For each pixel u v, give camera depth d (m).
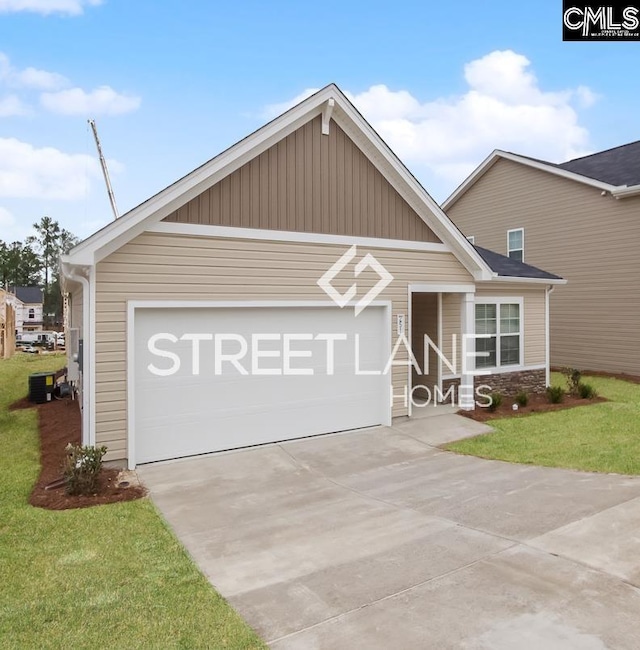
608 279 16.53
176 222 7.61
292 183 8.68
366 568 4.36
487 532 5.03
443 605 3.73
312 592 3.97
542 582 4.01
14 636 3.40
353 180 9.39
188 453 7.84
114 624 3.54
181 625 3.54
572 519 5.25
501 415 10.67
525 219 19.33
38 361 21.62
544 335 13.46
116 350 7.18
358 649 3.25
